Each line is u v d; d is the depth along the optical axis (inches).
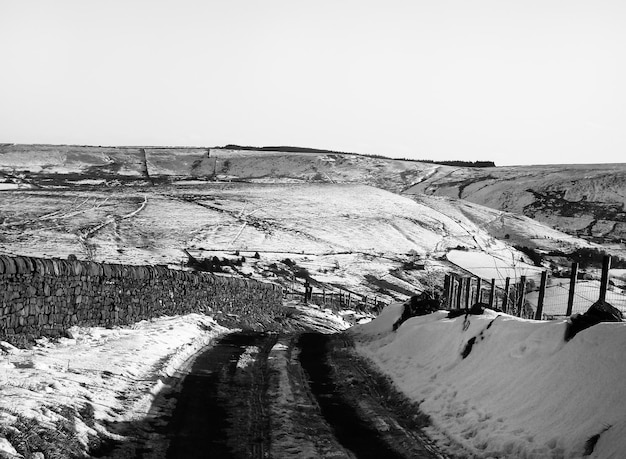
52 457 271.1
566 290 1131.9
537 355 395.2
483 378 428.1
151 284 832.9
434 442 358.0
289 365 609.0
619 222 5629.9
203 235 3427.7
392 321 855.7
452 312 650.8
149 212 3961.6
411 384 496.4
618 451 275.4
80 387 388.5
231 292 1196.5
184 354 614.2
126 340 607.5
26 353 463.5
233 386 484.7
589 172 7347.4
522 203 6461.6
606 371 324.2
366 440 356.8
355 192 5251.0
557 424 323.9
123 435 330.0
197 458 309.7
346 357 684.7
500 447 326.0
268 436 355.6
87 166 7795.3
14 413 299.3
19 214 3705.7
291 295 2123.5
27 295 515.8
